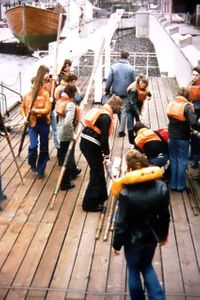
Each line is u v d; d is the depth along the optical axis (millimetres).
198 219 6020
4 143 9094
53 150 8688
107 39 14180
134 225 3906
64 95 6719
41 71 6777
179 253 5238
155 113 11414
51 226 5871
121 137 9477
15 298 4488
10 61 34438
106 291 4590
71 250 5324
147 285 4016
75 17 14914
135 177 3797
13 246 5406
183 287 4633
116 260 5113
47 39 29656
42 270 4945
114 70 9438
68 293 4566
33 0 36062
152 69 22984
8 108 11688
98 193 6152
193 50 13734
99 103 11984
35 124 7156
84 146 6012
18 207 6395
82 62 22062
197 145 7355
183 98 6527
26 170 7707
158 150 6453
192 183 7133
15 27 30219
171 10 45250
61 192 6859
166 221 3949
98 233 5648
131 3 61938
